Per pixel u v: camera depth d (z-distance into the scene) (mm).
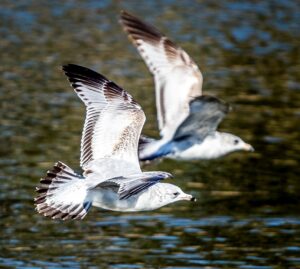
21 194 17125
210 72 27328
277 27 33219
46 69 26812
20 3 35062
